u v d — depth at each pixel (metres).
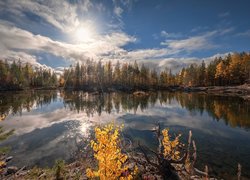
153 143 16.58
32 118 30.11
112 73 111.88
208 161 13.27
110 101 52.50
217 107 37.84
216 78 91.69
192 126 23.69
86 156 13.92
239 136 19.45
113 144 5.78
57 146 17.17
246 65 82.31
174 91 94.75
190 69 109.75
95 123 25.59
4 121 27.59
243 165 12.78
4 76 93.56
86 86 108.38
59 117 30.89
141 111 35.50
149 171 8.37
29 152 15.77
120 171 5.60
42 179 9.00
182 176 7.88
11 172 12.00
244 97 54.19
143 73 111.75
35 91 92.25
